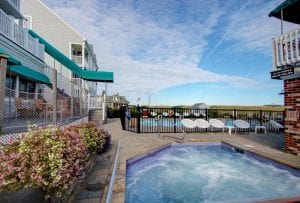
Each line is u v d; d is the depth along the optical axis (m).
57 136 2.88
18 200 2.58
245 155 7.18
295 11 7.03
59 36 21.09
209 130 12.05
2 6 12.59
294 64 6.29
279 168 5.68
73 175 2.72
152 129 12.34
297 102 6.26
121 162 5.32
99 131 5.84
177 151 8.33
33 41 12.59
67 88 11.09
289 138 6.51
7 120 5.17
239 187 5.35
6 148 2.69
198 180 5.81
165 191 5.09
